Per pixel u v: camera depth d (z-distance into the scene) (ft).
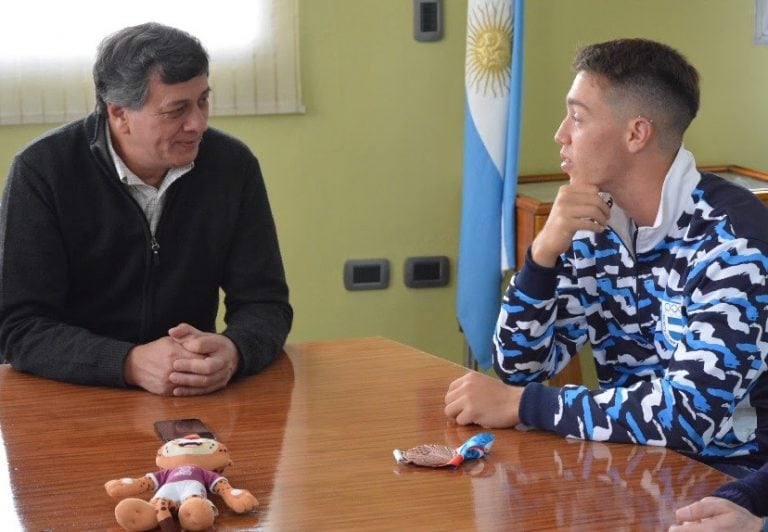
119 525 4.56
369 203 12.28
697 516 4.58
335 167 12.12
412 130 12.23
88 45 11.14
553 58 12.48
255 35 11.57
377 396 6.26
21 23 10.96
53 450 5.48
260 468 5.19
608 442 5.53
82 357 6.53
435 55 12.14
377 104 12.10
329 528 4.51
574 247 6.57
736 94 13.16
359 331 12.52
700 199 6.07
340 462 5.26
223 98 11.59
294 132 11.94
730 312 5.65
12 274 7.04
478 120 11.54
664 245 6.22
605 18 12.57
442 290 12.64
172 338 6.57
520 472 5.13
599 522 4.59
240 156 7.65
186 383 6.31
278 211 12.07
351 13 11.86
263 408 6.09
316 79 11.90
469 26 11.48
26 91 11.08
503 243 11.66
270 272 7.61
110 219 7.28
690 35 12.88
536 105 12.52
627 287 6.43
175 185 7.38
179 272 7.48
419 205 12.40
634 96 6.09
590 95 6.18
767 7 12.96
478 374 6.00
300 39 11.77
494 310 11.82
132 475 5.12
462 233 11.85
